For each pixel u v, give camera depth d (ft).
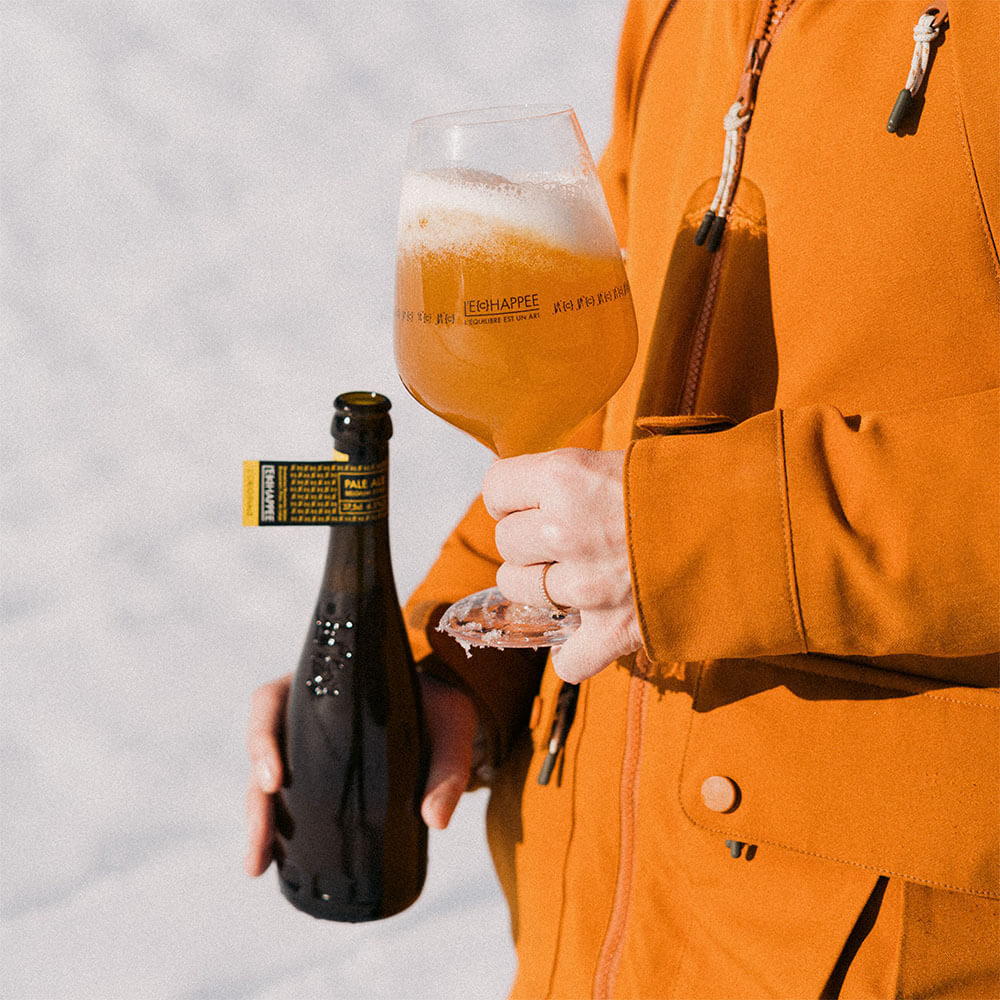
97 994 5.61
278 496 2.64
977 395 2.04
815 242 2.38
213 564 9.38
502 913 6.39
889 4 2.30
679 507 2.13
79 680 8.13
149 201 12.32
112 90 12.88
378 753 2.88
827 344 2.37
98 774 7.29
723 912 2.60
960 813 2.26
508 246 2.21
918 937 2.33
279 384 10.84
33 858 6.59
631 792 2.82
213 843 6.79
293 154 12.73
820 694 2.42
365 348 11.20
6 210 12.07
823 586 2.07
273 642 8.61
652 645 2.21
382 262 11.98
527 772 3.25
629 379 3.00
